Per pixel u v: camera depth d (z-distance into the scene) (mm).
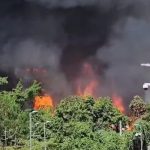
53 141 92312
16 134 108938
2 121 108938
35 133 107938
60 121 105750
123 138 93250
